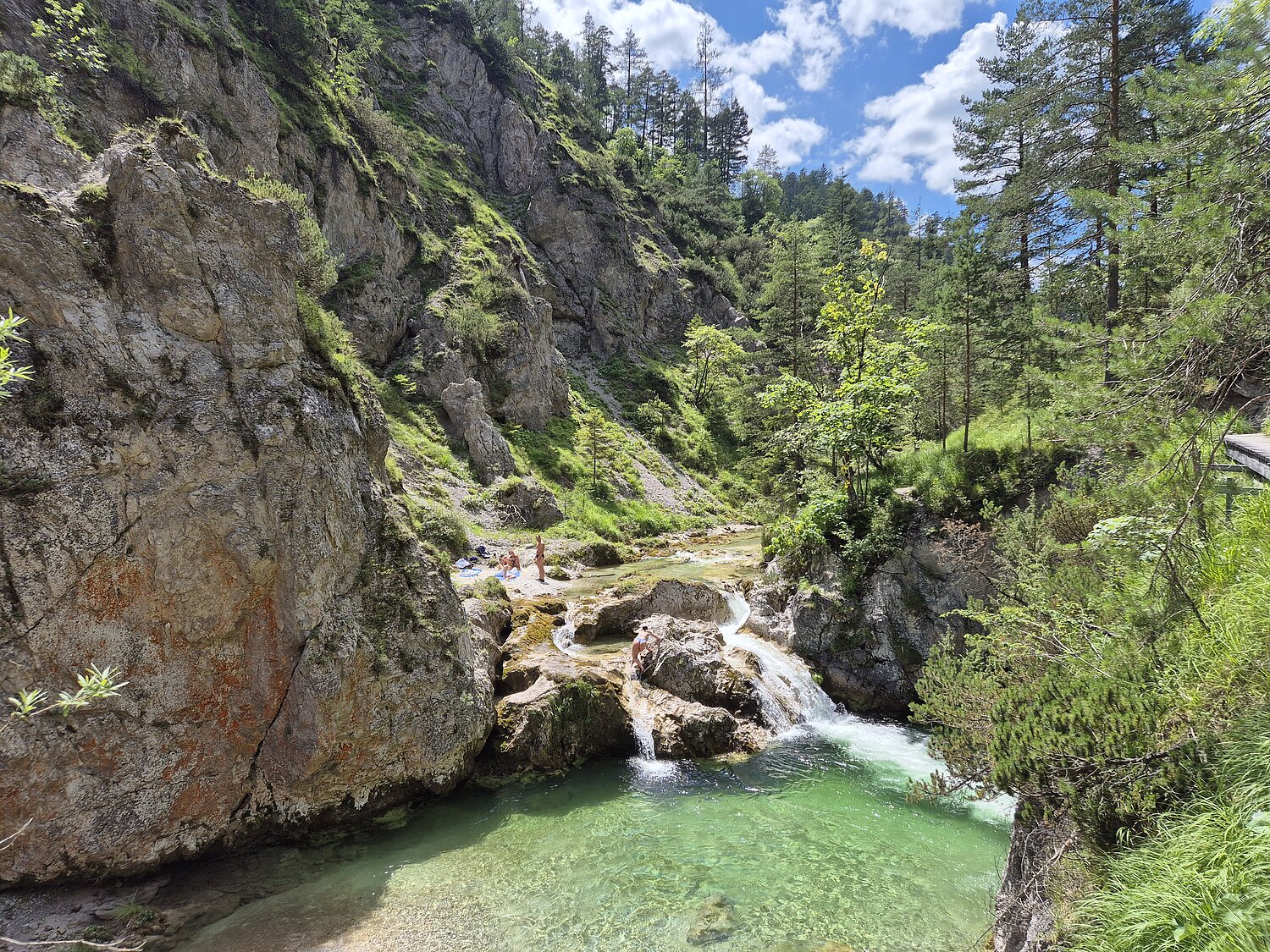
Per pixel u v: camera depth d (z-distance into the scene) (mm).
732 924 7758
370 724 9891
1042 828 6164
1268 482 6359
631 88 101000
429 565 11773
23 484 7586
